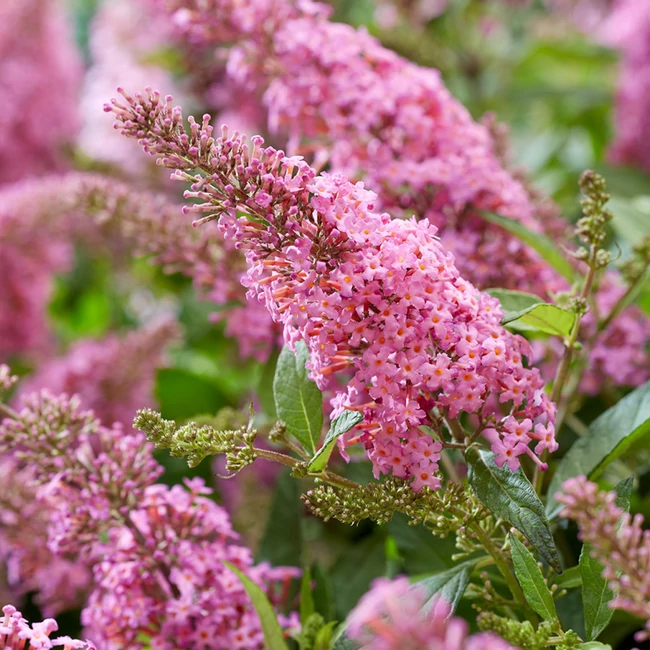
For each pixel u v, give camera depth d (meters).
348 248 1.13
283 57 1.32
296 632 1.22
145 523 1.22
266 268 1.15
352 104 1.30
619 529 1.11
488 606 1.17
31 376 1.77
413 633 1.04
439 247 1.16
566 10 2.65
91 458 1.24
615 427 1.21
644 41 1.97
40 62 2.15
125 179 2.06
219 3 1.34
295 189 1.13
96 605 1.22
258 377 1.32
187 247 1.33
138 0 2.16
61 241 1.83
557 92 2.26
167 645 1.20
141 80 2.17
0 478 1.30
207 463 1.44
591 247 1.21
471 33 2.37
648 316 1.36
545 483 1.24
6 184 2.12
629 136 2.01
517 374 1.15
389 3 2.25
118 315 2.28
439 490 1.18
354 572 1.31
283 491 1.31
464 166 1.28
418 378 1.13
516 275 1.28
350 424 1.12
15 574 1.31
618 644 1.25
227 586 1.21
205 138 1.13
